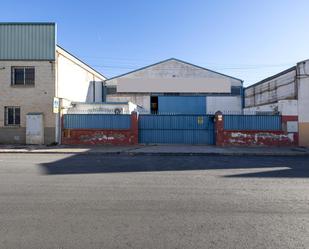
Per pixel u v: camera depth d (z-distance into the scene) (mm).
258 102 34875
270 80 30812
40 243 4680
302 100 23578
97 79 39188
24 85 24062
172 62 41719
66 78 27297
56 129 23656
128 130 23953
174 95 40656
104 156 17391
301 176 10750
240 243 4719
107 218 5863
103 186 8742
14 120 24172
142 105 40625
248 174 11156
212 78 40969
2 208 6457
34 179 9727
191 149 20938
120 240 4805
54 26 24141
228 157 17453
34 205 6699
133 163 14031
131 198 7395
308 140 23453
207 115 24500
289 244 4688
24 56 24047
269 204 6930
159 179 9953
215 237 4953
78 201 7062
